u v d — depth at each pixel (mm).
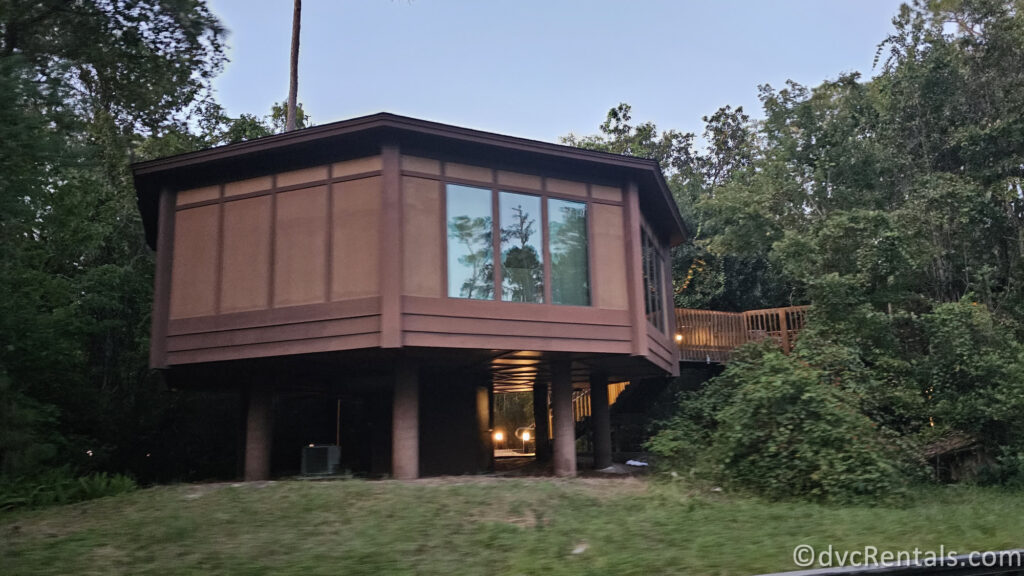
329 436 18031
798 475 9984
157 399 19375
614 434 21766
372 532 6613
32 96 9570
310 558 5668
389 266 11008
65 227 16469
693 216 27016
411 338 10984
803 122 22031
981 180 19500
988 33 20984
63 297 15719
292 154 12023
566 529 6844
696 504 8656
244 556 5727
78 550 5988
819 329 14625
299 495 8492
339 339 11203
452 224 11773
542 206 12648
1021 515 8352
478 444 15891
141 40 12109
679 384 22688
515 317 11914
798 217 22188
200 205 12562
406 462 11641
